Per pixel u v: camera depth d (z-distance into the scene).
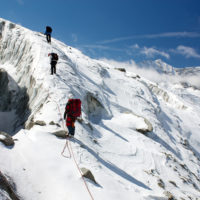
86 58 30.75
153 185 10.70
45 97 13.38
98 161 8.74
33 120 11.20
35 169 6.35
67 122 8.88
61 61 19.62
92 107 18.83
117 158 12.22
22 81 19.27
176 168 15.20
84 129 12.39
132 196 6.83
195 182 15.39
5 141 6.85
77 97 16.31
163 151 17.36
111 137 14.86
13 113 17.44
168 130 31.52
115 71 35.28
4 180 5.01
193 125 45.59
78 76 20.73
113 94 25.84
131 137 17.17
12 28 26.33
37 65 17.61
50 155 7.10
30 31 24.66
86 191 6.00
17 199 5.00
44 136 8.14
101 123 17.55
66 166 6.82
